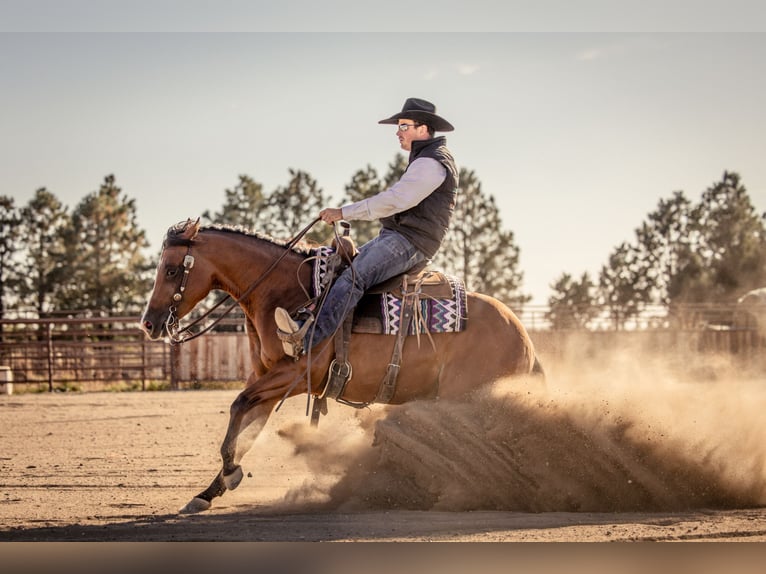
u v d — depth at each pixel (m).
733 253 56.00
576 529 7.28
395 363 8.46
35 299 56.47
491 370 8.69
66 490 9.50
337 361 8.31
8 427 16.50
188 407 20.95
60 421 17.64
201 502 8.24
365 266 8.44
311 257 8.67
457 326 8.66
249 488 9.73
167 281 8.52
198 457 12.25
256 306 8.65
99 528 7.38
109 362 29.73
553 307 34.34
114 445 13.66
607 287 63.31
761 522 7.62
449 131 8.97
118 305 56.00
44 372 29.61
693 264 56.94
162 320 8.51
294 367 8.26
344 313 8.30
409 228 8.63
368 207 8.45
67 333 29.25
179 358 29.50
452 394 8.62
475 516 7.96
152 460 11.93
